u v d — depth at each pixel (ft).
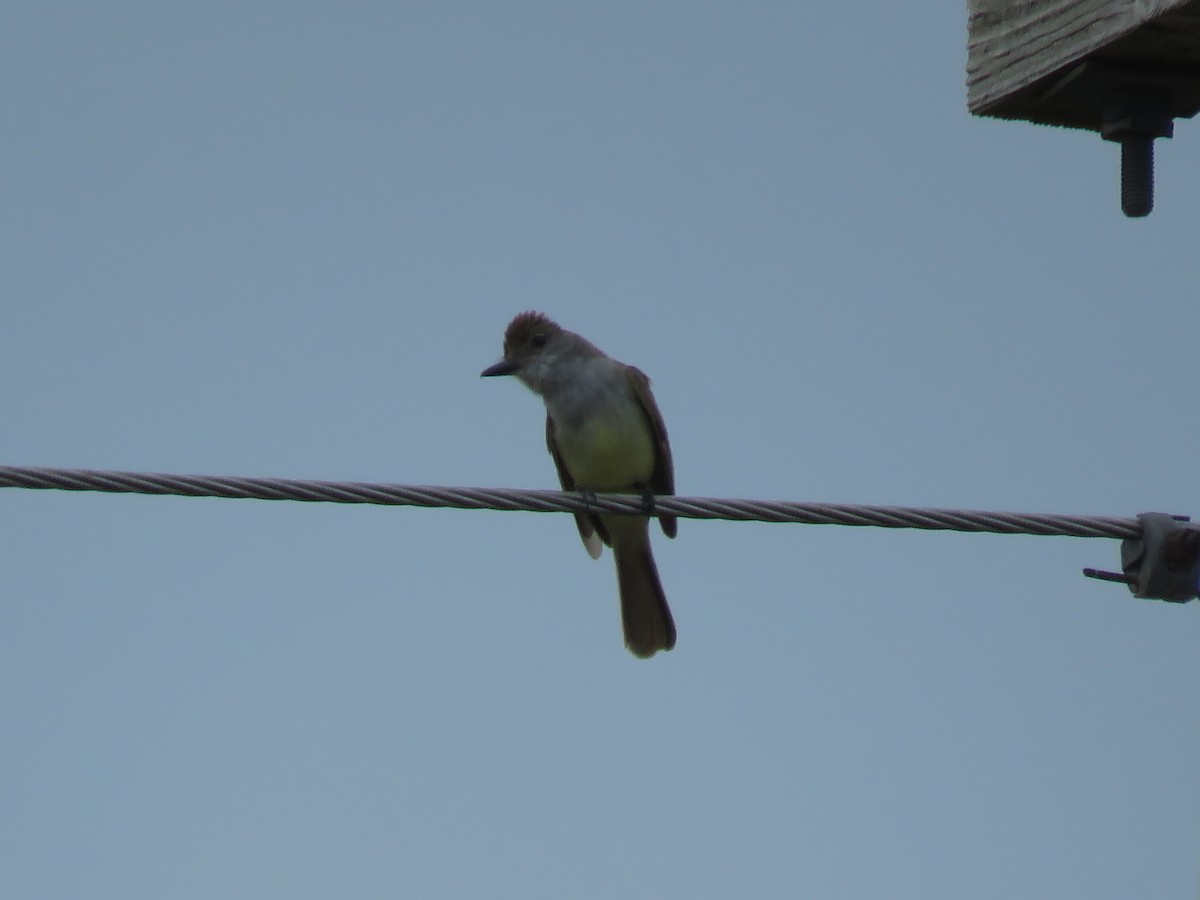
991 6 38.55
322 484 34.14
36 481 32.94
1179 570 35.58
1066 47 36.27
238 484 33.73
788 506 35.58
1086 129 40.14
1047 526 35.55
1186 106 37.81
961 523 35.42
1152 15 33.96
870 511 35.55
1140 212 36.96
